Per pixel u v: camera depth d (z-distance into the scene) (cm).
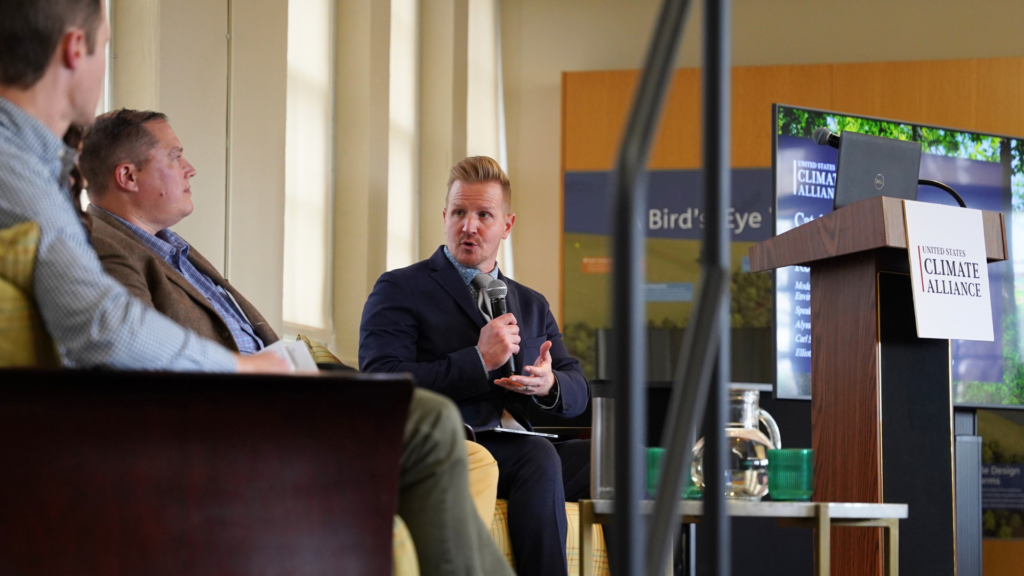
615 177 155
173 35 584
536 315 575
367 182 870
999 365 786
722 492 184
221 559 229
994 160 824
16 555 218
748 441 345
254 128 664
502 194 573
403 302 538
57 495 220
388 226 902
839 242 435
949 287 426
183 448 227
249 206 659
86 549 221
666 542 159
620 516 154
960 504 614
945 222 429
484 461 407
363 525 241
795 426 732
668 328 1252
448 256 561
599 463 348
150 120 479
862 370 425
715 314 177
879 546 409
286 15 703
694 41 1334
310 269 809
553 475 460
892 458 417
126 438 224
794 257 466
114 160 470
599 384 677
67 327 246
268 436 233
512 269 1401
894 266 428
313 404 236
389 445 244
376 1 891
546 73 1424
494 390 525
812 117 779
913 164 535
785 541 685
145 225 478
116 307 249
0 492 217
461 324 538
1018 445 1127
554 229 1399
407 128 1027
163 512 226
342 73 879
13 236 246
